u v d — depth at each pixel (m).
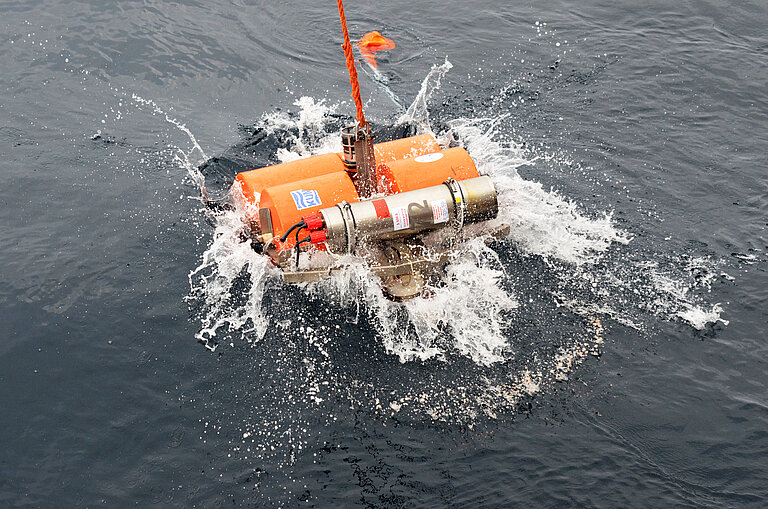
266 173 8.78
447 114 11.62
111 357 7.61
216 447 6.70
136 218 9.45
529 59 13.03
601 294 8.23
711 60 12.79
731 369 7.39
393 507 6.17
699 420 6.88
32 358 7.64
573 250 8.80
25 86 12.18
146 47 13.27
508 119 11.44
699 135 11.02
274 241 8.27
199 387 7.25
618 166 10.36
